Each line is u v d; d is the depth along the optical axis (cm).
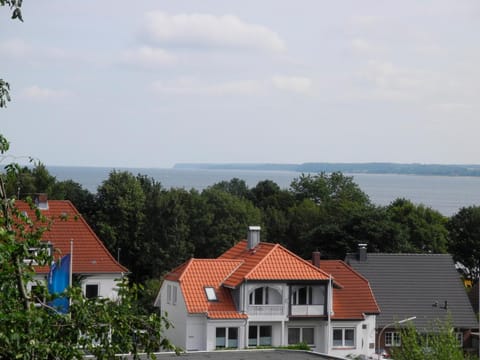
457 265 14025
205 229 13575
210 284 7425
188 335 7169
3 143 1692
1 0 1619
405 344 5450
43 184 12862
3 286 1617
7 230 1579
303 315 7481
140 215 12456
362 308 7844
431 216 13700
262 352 4247
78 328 1680
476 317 8556
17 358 1536
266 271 7381
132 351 1730
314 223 15075
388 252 11544
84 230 7231
